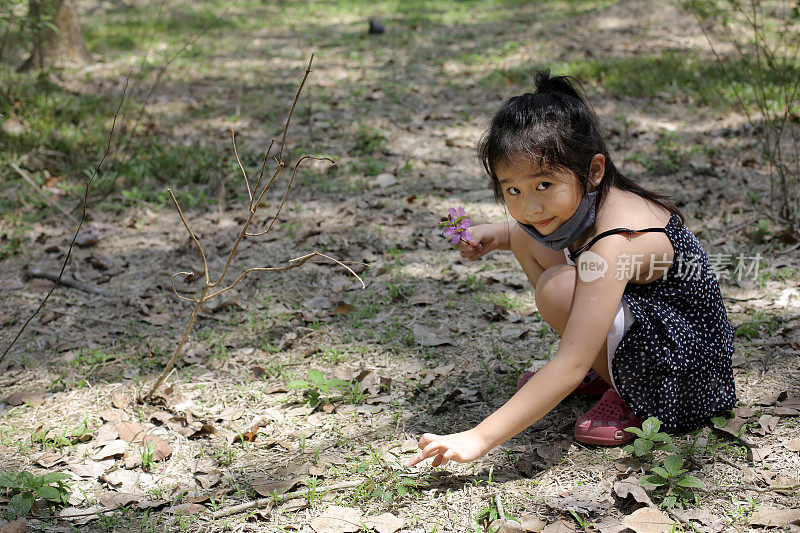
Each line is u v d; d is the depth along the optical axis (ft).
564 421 8.84
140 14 42.19
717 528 6.95
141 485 8.12
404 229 14.96
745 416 8.63
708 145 18.53
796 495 7.37
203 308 12.10
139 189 17.39
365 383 9.83
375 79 27.25
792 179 16.07
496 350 10.53
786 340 10.30
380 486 7.86
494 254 13.87
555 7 40.50
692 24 32.48
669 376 8.04
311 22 41.39
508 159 7.21
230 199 16.79
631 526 6.89
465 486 7.83
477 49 31.78
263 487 7.91
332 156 19.12
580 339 7.31
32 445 8.83
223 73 28.63
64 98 23.16
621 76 24.57
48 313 12.04
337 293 12.53
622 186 8.05
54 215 16.02
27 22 21.59
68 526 7.51
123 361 10.69
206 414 9.37
